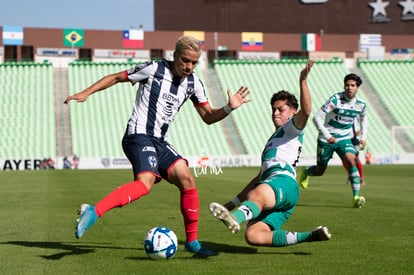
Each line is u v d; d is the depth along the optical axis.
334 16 110.69
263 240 11.70
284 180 12.13
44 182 42.19
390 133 90.88
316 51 108.44
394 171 57.25
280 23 109.94
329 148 24.03
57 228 16.83
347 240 14.27
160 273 10.45
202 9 109.19
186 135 87.00
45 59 99.25
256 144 86.25
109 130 86.94
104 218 19.25
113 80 12.30
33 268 10.94
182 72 12.35
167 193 31.09
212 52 110.12
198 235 15.34
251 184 13.28
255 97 96.12
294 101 13.27
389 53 111.44
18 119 87.44
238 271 10.64
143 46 101.88
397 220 18.23
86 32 100.19
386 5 111.44
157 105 12.45
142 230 16.34
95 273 10.46
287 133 12.77
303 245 13.58
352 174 22.77
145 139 12.24
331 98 23.77
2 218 19.44
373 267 10.95
